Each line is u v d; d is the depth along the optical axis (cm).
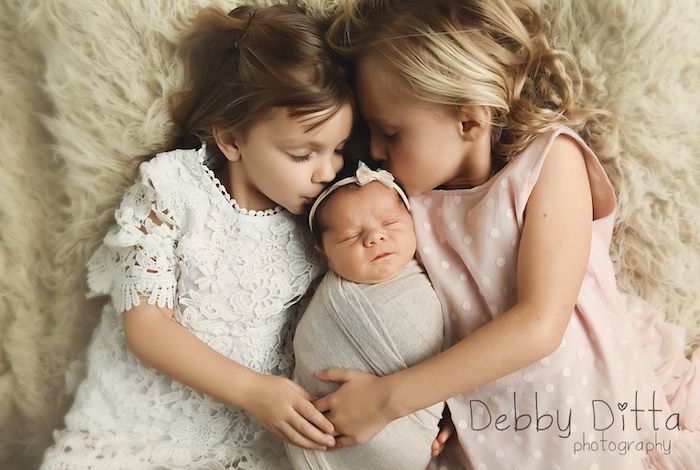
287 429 94
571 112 96
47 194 108
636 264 104
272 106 89
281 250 103
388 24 90
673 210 100
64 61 98
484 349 88
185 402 102
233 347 103
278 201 97
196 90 99
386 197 95
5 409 119
